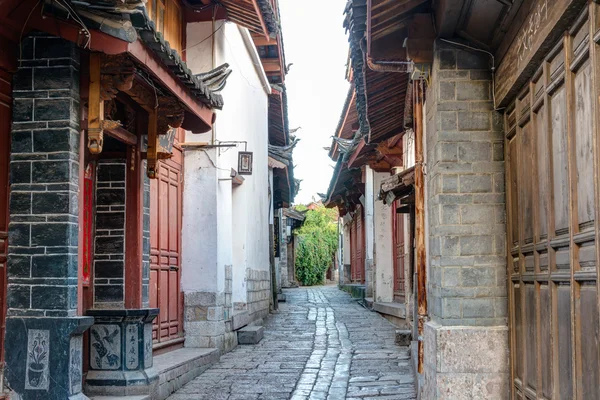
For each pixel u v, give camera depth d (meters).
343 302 26.36
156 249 9.77
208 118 7.59
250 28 12.61
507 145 5.98
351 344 13.00
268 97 20.34
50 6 5.06
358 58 7.95
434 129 6.38
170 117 7.04
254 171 16.47
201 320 11.02
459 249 6.09
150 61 5.57
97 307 7.32
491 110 6.15
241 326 13.57
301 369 10.06
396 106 10.36
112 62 5.59
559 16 3.91
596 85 3.50
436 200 6.25
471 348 5.96
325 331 15.41
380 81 8.87
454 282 6.07
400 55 6.91
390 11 6.01
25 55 5.60
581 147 3.87
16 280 5.48
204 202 11.21
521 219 5.46
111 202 7.47
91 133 5.59
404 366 10.20
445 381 5.95
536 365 4.98
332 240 50.28
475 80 6.18
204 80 7.61
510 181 5.90
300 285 46.50
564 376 4.29
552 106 4.50
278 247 28.72
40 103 5.56
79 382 5.52
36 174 5.53
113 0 4.77
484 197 6.12
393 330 15.33
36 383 5.36
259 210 17.56
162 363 8.66
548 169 4.54
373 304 20.69
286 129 24.31
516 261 5.72
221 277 11.52
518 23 5.04
